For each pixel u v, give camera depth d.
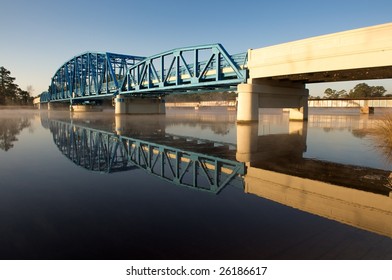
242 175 8.88
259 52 31.55
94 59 79.56
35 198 6.39
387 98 61.12
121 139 19.75
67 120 46.91
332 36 24.94
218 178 8.53
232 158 12.05
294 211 5.51
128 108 70.50
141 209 5.63
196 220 5.02
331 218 5.10
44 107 153.88
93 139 19.70
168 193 6.89
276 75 29.83
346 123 34.38
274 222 4.92
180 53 42.91
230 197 6.51
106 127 31.39
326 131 24.27
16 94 163.75
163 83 47.97
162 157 12.54
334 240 4.20
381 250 3.90
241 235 4.37
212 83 37.06
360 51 23.11
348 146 15.20
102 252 3.84
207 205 5.91
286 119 46.22
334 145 15.67
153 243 4.09
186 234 4.41
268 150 14.20
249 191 7.03
